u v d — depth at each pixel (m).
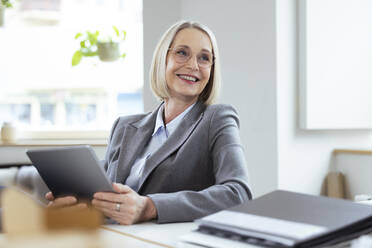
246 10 3.48
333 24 3.44
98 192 1.38
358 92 3.55
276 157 3.33
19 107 4.13
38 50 4.13
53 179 1.51
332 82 3.46
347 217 0.96
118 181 1.84
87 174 1.36
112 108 4.15
